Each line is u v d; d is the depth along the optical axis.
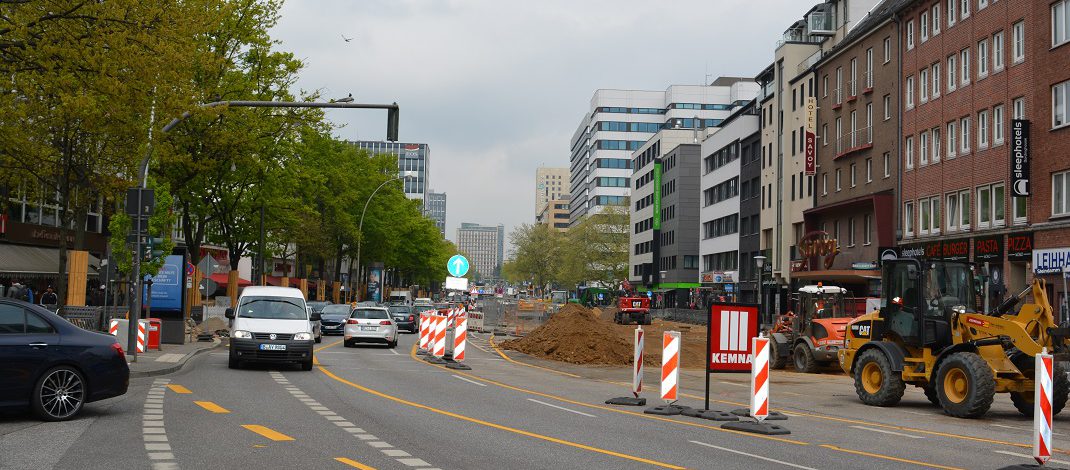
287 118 42.19
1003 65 39.34
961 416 16.64
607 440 12.07
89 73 20.72
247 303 24.39
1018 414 17.80
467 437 11.95
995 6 40.06
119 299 41.69
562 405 16.61
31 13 20.27
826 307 29.34
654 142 117.75
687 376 26.31
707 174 91.75
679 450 11.36
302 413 14.28
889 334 19.02
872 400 18.62
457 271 27.83
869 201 51.72
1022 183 36.59
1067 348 16.61
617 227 117.12
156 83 21.48
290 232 59.31
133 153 27.12
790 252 65.56
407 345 38.94
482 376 23.70
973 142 41.62
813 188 60.34
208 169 40.56
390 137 24.31
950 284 18.28
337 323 48.81
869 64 53.12
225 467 9.39
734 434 13.14
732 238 82.19
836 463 10.76
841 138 56.50
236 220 47.34
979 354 17.11
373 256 79.81
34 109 21.64
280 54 41.69
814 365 28.89
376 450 10.67
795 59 66.44
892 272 18.89
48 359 12.76
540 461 10.19
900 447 12.40
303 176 45.91
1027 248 36.69
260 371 23.20
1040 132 36.41
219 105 23.23
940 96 44.75
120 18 20.70
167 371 21.53
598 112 158.62
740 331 15.16
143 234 23.47
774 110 69.88
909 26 48.50
